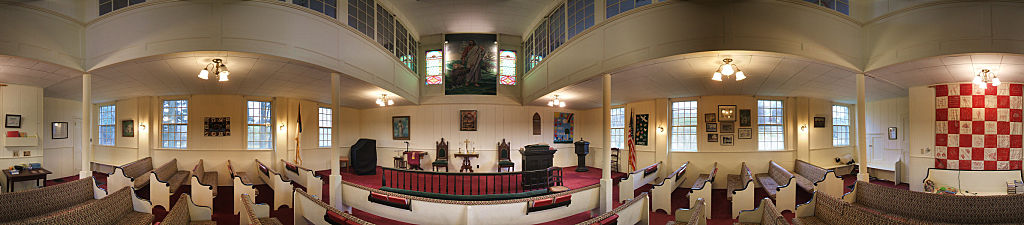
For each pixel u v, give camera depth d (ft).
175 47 20.42
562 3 31.35
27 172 27.09
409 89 39.58
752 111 34.86
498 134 43.65
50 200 17.78
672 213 24.99
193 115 34.42
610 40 24.18
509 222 18.39
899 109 34.71
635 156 37.86
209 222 17.89
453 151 43.32
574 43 28.40
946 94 24.98
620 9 23.82
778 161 35.04
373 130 46.60
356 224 15.72
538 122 45.09
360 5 28.48
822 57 21.06
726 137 34.96
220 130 34.53
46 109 34.22
